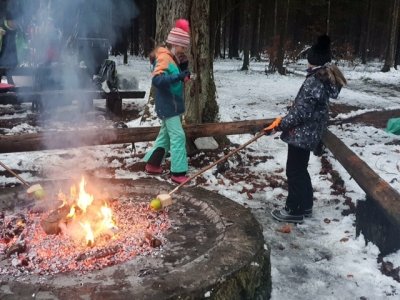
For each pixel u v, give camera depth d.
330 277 3.46
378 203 3.56
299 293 3.24
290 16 33.69
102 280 2.56
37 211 3.59
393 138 7.97
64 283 2.51
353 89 15.95
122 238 3.14
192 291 2.40
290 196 4.45
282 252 3.86
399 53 29.38
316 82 4.08
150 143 6.83
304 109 4.08
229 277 2.58
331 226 4.39
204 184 5.41
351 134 8.20
